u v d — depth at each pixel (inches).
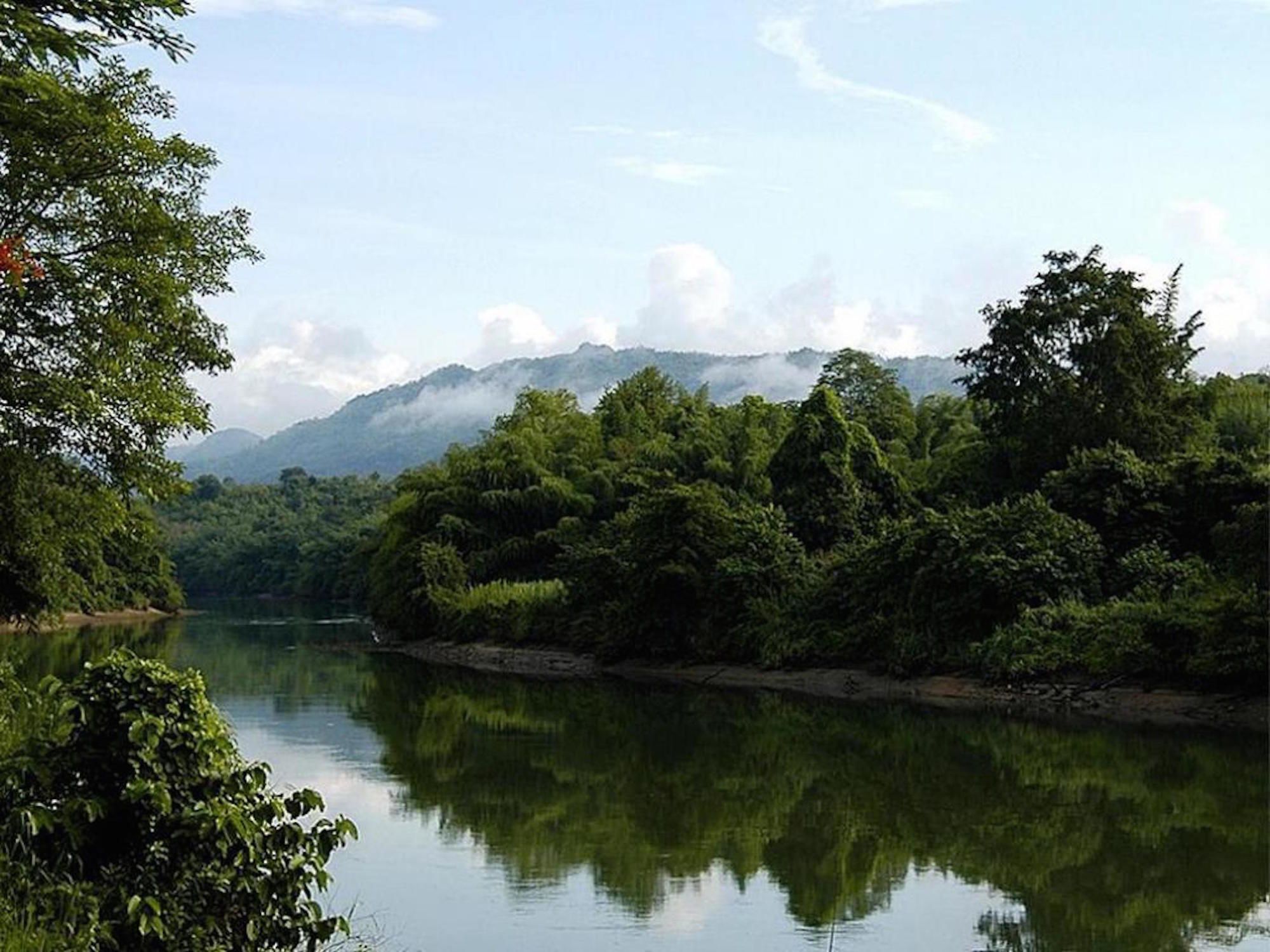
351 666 2001.7
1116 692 1321.4
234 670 1872.5
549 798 887.7
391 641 2539.4
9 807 340.8
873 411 2669.8
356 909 587.2
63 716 349.4
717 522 1851.6
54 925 305.0
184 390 1122.7
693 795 901.8
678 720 1331.2
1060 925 585.3
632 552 1909.4
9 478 999.6
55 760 341.1
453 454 2915.8
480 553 2554.1
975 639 1493.6
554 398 3196.4
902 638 1537.9
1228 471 1531.7
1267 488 1462.8
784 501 2007.9
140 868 330.3
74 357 1015.0
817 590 1707.7
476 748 1123.3
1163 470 1571.1
